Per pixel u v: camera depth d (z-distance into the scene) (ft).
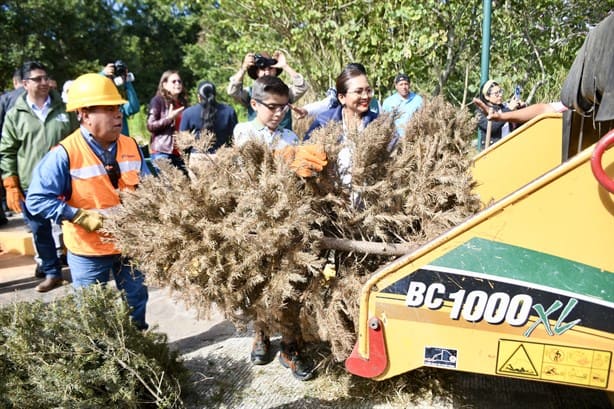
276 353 11.04
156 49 113.80
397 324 6.87
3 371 8.25
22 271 18.17
